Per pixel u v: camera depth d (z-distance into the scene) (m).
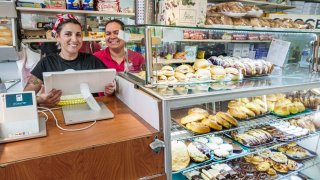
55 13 2.47
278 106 1.55
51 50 2.47
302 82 1.36
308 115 1.70
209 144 1.40
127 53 1.42
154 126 1.02
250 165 1.57
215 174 1.39
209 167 1.44
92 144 0.86
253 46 1.52
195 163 1.28
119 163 0.91
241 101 1.45
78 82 1.25
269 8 3.23
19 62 2.41
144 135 0.94
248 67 1.35
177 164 1.20
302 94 1.64
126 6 2.69
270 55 1.55
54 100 1.23
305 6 3.07
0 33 2.14
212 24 1.23
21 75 2.41
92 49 2.73
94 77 1.28
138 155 0.94
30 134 0.92
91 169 0.86
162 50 1.14
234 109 1.41
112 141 0.89
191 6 1.13
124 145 0.90
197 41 1.26
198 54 1.33
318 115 1.72
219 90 1.12
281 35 1.52
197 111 1.29
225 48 1.43
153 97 1.03
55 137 0.93
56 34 1.91
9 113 0.91
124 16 2.73
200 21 1.17
